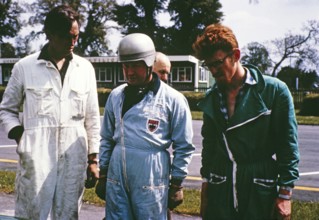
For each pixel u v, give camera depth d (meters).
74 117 3.28
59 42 3.09
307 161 9.49
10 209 5.32
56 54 3.21
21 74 3.23
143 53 2.86
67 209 3.28
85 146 3.35
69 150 3.25
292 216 4.95
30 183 3.21
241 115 2.52
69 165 3.26
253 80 2.52
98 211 5.31
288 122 2.50
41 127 3.19
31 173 3.19
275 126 2.54
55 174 3.21
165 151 3.02
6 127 3.25
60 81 3.22
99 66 46.66
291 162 2.51
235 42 2.48
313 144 12.20
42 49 3.24
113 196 3.01
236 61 2.50
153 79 3.01
